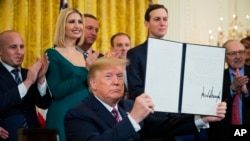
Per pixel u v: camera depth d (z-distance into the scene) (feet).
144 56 14.47
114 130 9.78
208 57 11.01
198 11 26.32
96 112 10.62
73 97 14.19
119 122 9.87
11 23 20.99
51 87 14.33
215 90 11.00
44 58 14.40
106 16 23.45
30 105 14.80
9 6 20.98
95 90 10.84
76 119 10.47
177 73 10.76
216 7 26.89
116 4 23.81
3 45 14.84
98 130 10.47
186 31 25.82
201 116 11.40
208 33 26.45
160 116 12.89
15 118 14.25
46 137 7.37
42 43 21.62
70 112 10.61
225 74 15.98
